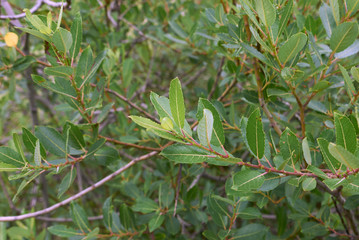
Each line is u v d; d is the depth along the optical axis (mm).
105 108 466
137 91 829
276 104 493
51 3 531
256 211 468
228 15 449
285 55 333
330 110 447
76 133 430
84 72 415
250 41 422
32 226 620
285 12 344
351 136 283
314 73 367
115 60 650
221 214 479
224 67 611
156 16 932
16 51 556
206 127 276
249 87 490
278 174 328
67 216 1005
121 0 870
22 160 371
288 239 598
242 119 337
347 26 333
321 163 402
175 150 307
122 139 589
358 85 399
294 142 322
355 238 483
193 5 850
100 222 941
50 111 1097
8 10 577
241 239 475
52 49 395
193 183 653
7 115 1193
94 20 850
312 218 568
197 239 727
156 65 1124
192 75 1122
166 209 564
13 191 1062
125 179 704
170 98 273
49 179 1109
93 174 1106
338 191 411
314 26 470
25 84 855
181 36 716
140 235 544
